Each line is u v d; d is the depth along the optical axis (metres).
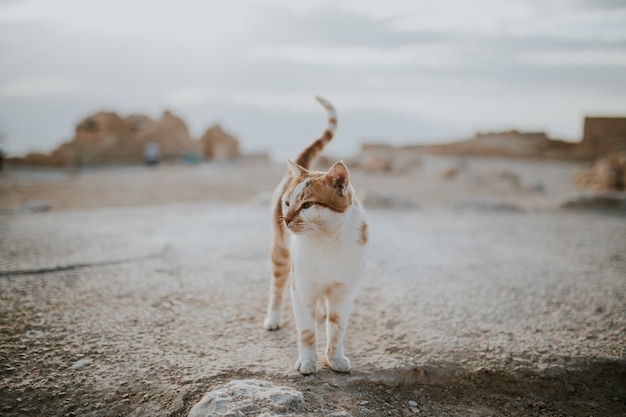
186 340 1.08
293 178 1.00
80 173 5.44
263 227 2.09
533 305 1.30
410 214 2.69
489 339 1.13
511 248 1.88
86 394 0.92
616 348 1.11
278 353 1.05
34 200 3.07
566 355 1.08
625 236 2.19
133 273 1.41
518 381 1.02
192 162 7.69
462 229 2.27
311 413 0.88
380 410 0.94
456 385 1.01
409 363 1.03
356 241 0.95
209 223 2.17
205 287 1.33
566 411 0.98
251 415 0.83
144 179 4.70
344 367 1.00
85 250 1.60
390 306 1.27
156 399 0.91
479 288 1.40
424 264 1.59
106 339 1.07
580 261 1.70
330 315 1.00
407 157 7.44
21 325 1.11
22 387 0.93
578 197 3.15
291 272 1.00
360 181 4.87
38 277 1.36
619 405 1.00
